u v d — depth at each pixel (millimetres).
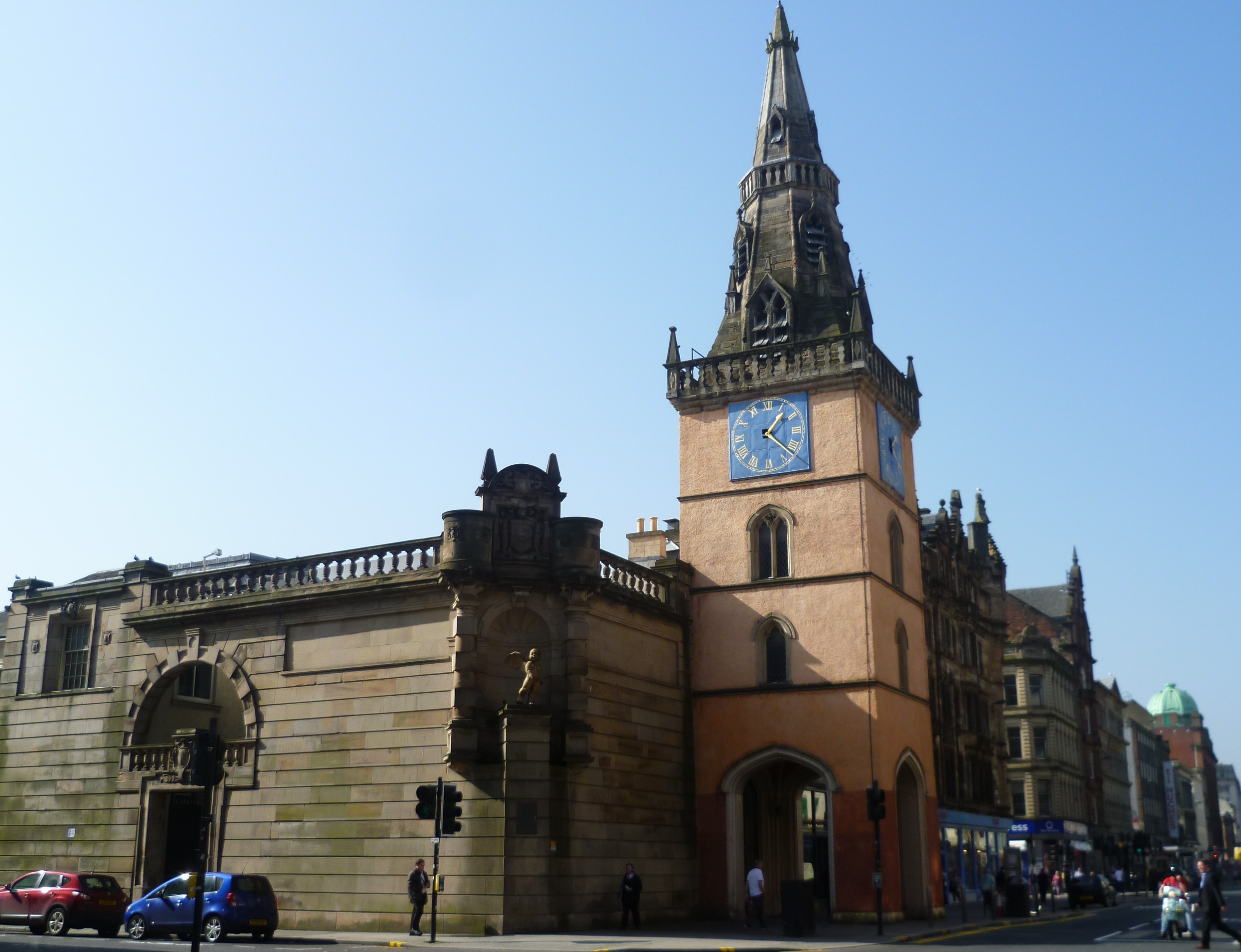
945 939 35969
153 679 41938
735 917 42062
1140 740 153875
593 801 37219
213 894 32125
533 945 30125
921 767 45656
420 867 33781
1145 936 37219
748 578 45031
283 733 38812
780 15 54250
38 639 45688
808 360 45750
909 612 47156
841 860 41219
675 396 47938
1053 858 93500
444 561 36188
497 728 35281
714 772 43688
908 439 50656
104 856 41031
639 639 41656
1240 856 194000
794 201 50406
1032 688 96188
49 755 43750
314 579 39719
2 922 35281
